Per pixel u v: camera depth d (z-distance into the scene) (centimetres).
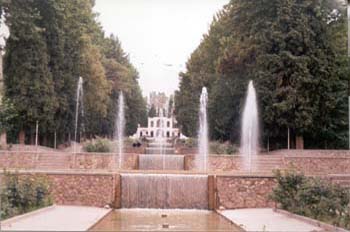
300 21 2888
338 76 2911
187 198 2117
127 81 5397
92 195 2073
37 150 2778
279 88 2878
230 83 3266
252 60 3083
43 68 2991
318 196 1670
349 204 1602
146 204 2122
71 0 3347
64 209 1839
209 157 2692
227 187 2094
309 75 2852
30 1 2881
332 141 3042
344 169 2555
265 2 2995
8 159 2545
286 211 1802
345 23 2977
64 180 2077
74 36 3359
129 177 2128
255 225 1489
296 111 2858
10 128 2797
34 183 1797
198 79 4425
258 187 2084
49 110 3005
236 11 3134
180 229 1452
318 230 1380
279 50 2925
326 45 2906
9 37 2912
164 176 2138
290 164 2322
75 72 3397
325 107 2877
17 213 1553
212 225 1553
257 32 3005
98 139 3231
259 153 2964
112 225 1516
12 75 2962
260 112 2955
